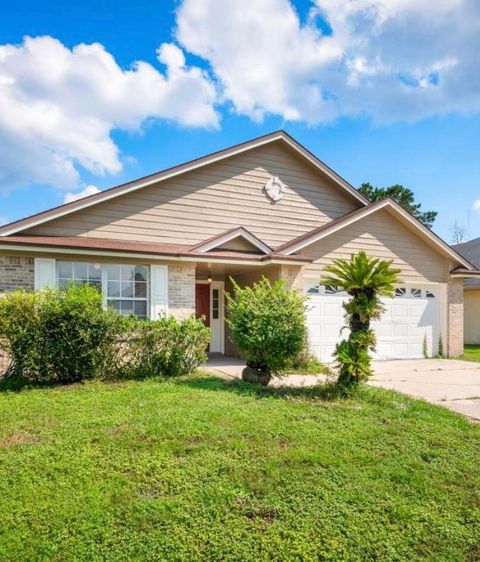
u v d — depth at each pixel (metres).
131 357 8.80
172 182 11.79
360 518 3.25
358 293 7.46
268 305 8.18
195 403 6.39
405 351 13.29
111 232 11.03
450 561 2.82
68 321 8.16
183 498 3.47
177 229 11.75
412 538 3.04
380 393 7.30
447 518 3.31
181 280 10.77
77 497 3.43
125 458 4.21
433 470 4.17
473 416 6.31
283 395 7.12
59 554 2.77
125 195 11.23
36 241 9.23
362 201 14.02
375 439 4.98
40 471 3.91
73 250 9.45
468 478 4.02
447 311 13.80
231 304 8.55
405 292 13.41
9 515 3.17
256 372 8.23
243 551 2.82
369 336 7.39
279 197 13.09
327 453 4.44
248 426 5.20
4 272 9.15
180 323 9.57
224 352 13.93
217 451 4.45
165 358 9.02
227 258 10.80
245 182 12.69
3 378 8.10
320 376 9.48
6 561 2.70
